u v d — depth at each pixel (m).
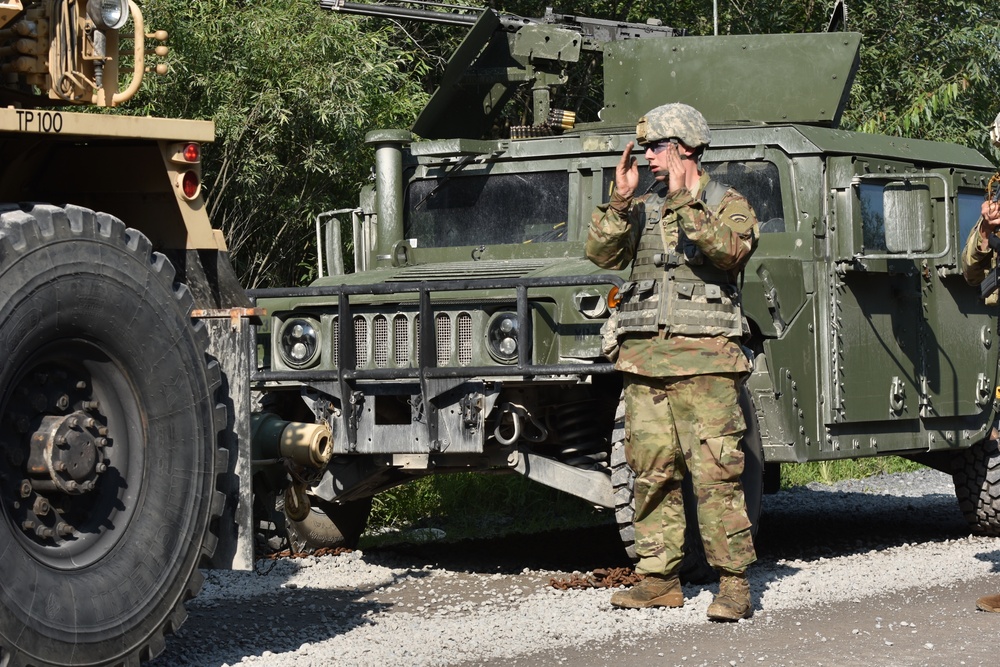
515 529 11.12
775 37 9.66
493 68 10.31
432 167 9.63
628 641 6.20
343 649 6.09
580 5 20.73
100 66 5.52
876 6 21.17
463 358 7.85
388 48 14.35
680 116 6.64
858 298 8.90
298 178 13.62
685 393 6.71
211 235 5.84
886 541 10.09
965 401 9.86
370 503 9.77
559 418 8.46
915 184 8.53
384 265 9.62
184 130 5.64
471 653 6.00
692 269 6.74
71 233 5.17
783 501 12.91
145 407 5.46
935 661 5.67
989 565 8.39
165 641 6.08
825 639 6.15
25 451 5.11
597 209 6.89
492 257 9.26
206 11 12.36
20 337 4.96
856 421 8.80
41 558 5.02
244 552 5.89
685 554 7.21
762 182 8.76
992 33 20.20
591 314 7.57
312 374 7.98
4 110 4.93
